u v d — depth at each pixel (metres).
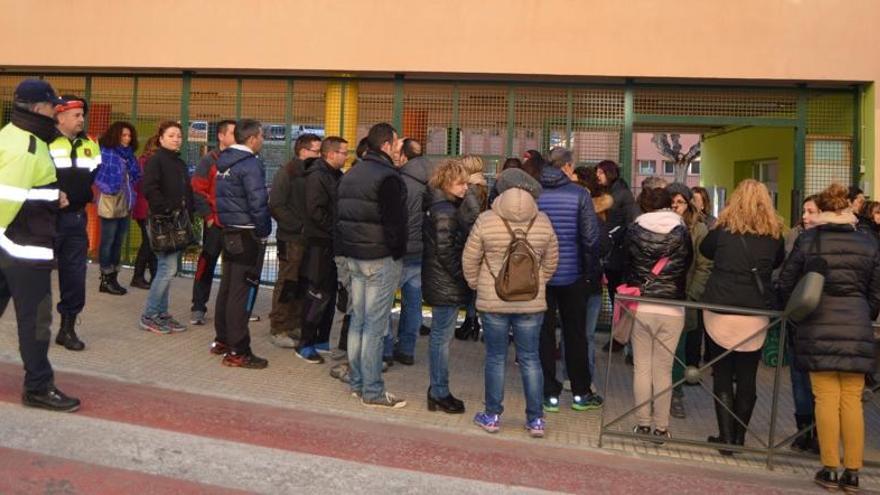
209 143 10.23
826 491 4.55
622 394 6.54
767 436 5.64
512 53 9.20
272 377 6.13
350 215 5.38
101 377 5.63
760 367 7.61
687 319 5.63
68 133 5.73
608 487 4.34
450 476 4.34
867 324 4.53
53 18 10.11
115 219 8.52
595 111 9.43
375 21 9.40
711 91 9.27
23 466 4.15
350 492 4.15
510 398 6.17
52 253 4.75
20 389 5.07
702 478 4.55
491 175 9.56
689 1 8.91
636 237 5.40
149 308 7.22
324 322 6.87
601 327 9.04
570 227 5.67
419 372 6.76
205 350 6.77
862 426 4.56
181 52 9.83
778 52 8.83
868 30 8.75
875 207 6.51
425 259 5.48
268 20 9.62
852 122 9.11
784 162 10.73
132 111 10.45
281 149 10.07
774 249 5.02
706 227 6.40
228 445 4.50
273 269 10.11
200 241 9.83
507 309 4.95
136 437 4.54
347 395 5.80
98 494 3.90
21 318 4.66
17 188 4.44
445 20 9.28
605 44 9.05
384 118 9.78
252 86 10.13
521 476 4.41
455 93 9.64
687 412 6.21
